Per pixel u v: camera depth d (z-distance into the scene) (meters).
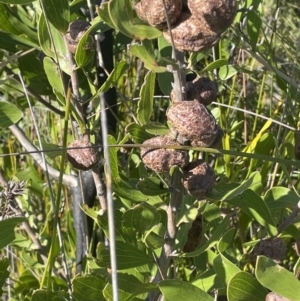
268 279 0.30
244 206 0.39
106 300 0.38
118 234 0.39
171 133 0.33
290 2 0.87
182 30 0.27
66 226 0.65
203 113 0.30
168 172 0.32
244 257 0.40
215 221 0.42
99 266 0.39
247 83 0.69
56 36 0.42
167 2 0.27
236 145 0.61
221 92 0.63
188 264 0.56
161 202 0.38
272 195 0.42
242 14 0.50
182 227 0.38
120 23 0.27
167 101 0.70
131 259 0.37
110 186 0.27
